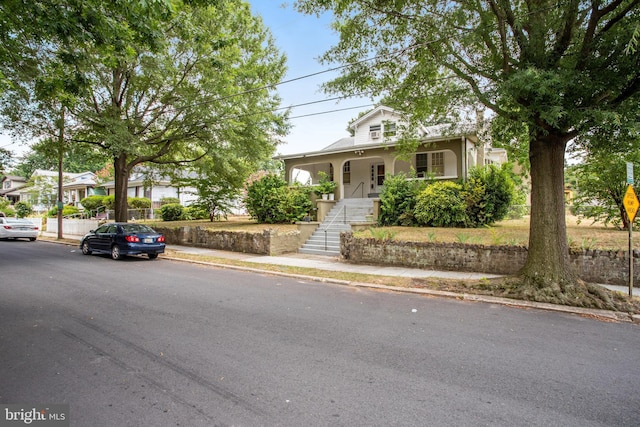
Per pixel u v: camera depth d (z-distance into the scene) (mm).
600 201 13055
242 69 16625
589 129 6195
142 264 11648
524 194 21797
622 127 5809
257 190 19688
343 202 18500
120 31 6496
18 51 7902
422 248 10297
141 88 15812
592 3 6020
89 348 4375
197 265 11664
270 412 2990
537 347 4566
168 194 35844
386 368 3883
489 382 3586
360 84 9430
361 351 4352
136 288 7879
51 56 8523
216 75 14969
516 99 6406
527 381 3619
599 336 5023
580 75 5953
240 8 16812
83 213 30875
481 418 2936
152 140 17172
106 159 18703
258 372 3752
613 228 13148
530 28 6922
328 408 3066
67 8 6246
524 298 6887
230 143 16250
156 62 13062
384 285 8203
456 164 17625
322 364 3969
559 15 6898
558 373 3814
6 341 4590
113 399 3182
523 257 8953
